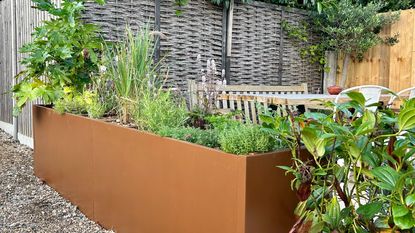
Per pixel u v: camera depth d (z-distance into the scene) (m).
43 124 3.52
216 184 1.66
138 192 2.21
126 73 2.77
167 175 1.97
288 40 5.57
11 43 5.27
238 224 1.55
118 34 4.05
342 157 1.48
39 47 3.52
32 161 4.22
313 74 5.94
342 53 5.80
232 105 3.96
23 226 2.56
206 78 3.35
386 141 1.47
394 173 1.24
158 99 2.49
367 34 5.37
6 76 5.55
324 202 1.46
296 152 1.64
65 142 3.09
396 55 5.34
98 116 2.84
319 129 1.42
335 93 3.92
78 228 2.57
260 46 5.25
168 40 4.41
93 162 2.69
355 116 1.53
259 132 1.70
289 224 1.68
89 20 3.86
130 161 2.28
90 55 3.38
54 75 3.46
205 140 1.90
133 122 2.61
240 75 5.08
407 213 1.14
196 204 1.77
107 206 2.54
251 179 1.54
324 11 5.50
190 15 4.57
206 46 4.73
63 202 3.06
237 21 4.98
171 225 1.94
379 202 1.30
